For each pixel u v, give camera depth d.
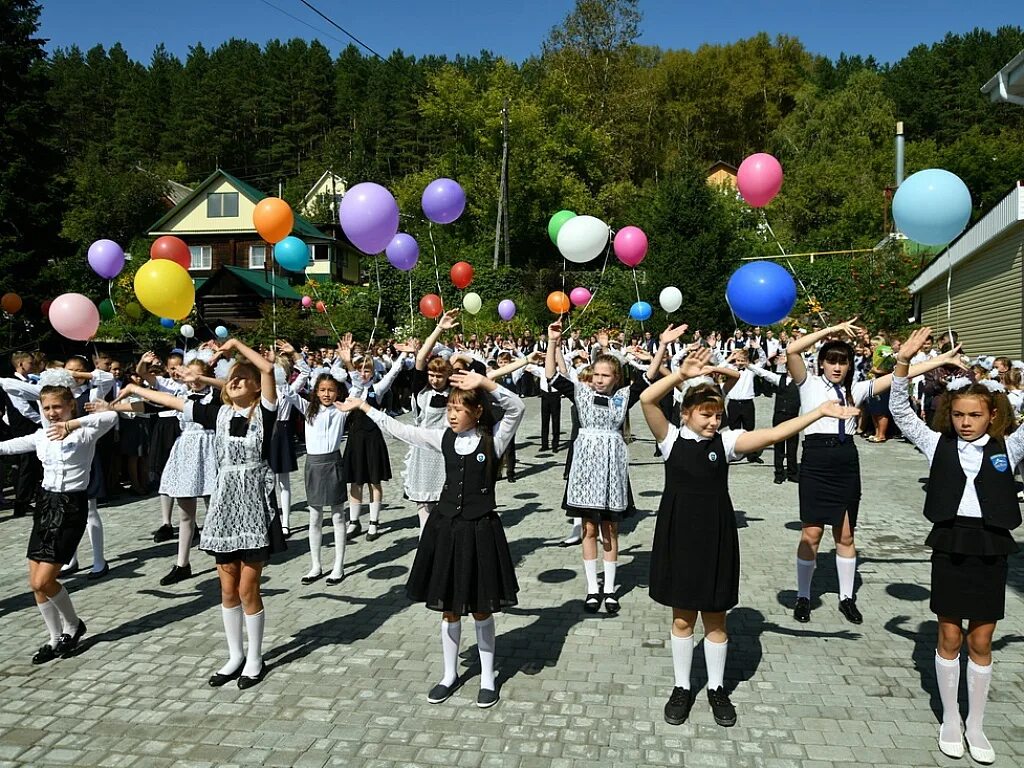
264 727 3.56
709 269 27.98
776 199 36.41
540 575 5.95
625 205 38.91
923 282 20.17
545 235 38.09
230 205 35.94
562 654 4.41
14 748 3.40
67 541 4.43
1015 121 48.19
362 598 5.47
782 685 3.96
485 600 3.68
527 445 13.37
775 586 5.60
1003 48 54.59
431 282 30.55
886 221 32.00
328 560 6.48
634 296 28.56
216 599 5.49
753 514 7.87
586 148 39.00
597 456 5.08
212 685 4.02
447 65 39.34
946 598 3.23
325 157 58.62
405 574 6.05
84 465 4.57
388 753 3.31
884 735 3.44
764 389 9.72
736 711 3.68
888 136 43.19
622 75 44.59
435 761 3.24
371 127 59.00
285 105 66.12
